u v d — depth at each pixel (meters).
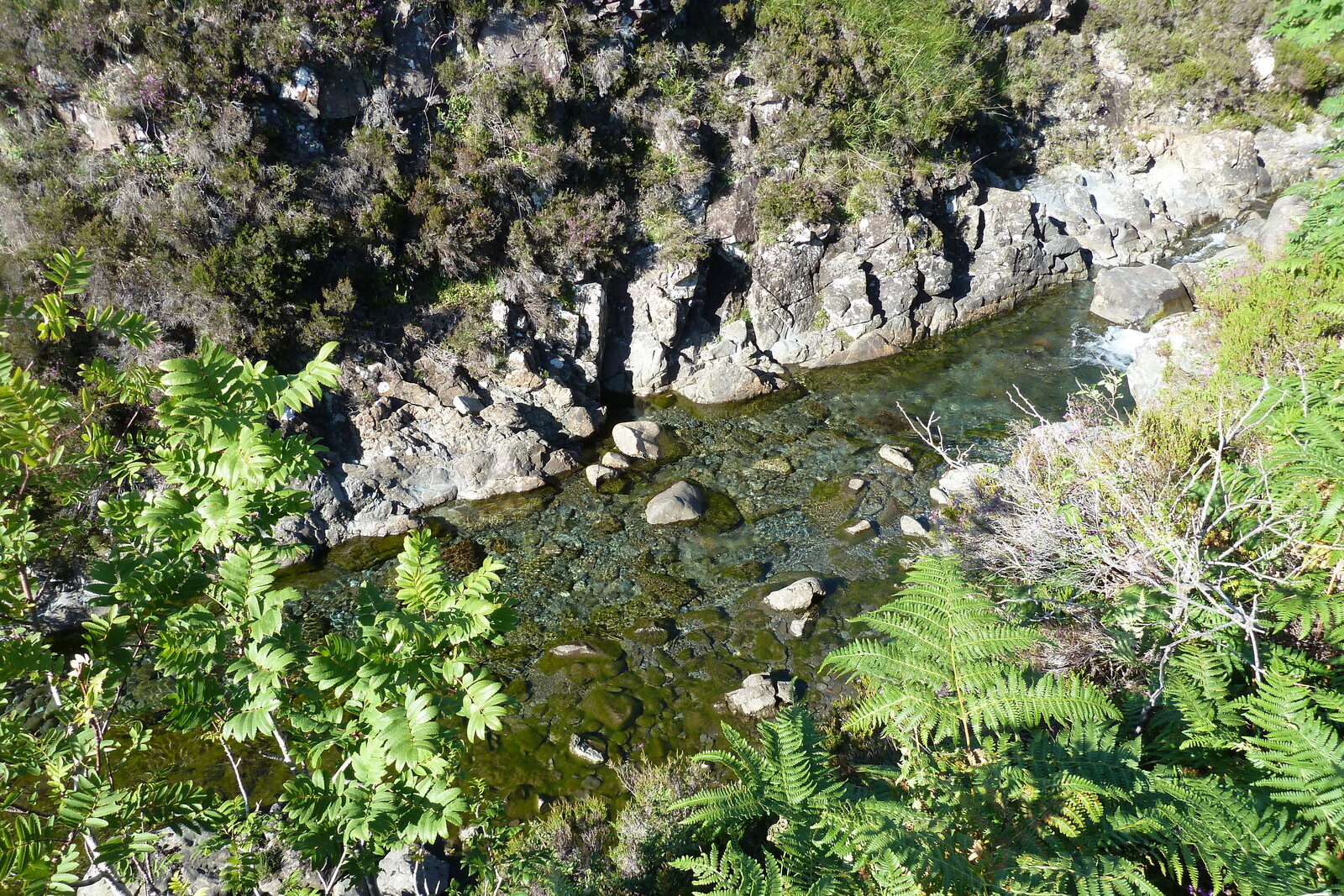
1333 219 6.71
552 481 9.21
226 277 8.46
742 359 11.44
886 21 12.38
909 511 8.09
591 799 5.18
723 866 2.43
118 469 2.40
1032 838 2.29
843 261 11.77
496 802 2.90
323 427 8.87
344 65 9.39
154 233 8.39
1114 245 14.02
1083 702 2.60
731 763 3.14
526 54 10.41
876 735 4.71
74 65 8.38
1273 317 6.20
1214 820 2.31
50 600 6.54
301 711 2.01
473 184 10.02
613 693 6.12
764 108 11.78
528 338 10.41
